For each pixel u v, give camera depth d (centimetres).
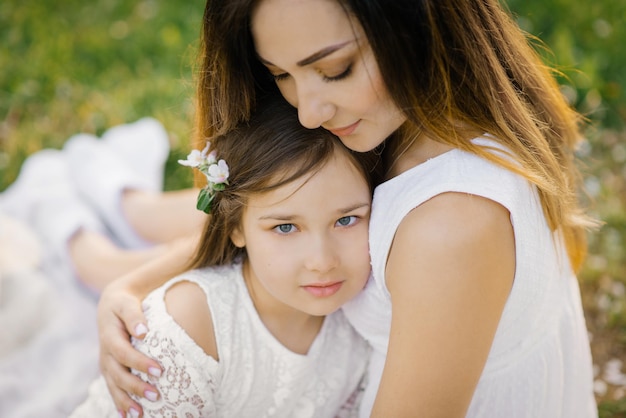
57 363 260
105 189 289
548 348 188
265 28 156
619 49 391
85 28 432
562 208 183
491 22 176
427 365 164
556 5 406
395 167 178
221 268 199
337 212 174
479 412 187
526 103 188
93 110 372
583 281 297
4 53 407
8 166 344
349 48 154
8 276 265
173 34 417
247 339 192
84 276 277
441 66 161
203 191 184
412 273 163
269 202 175
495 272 163
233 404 195
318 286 178
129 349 188
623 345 277
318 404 203
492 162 166
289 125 175
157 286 212
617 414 253
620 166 349
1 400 248
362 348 206
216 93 177
